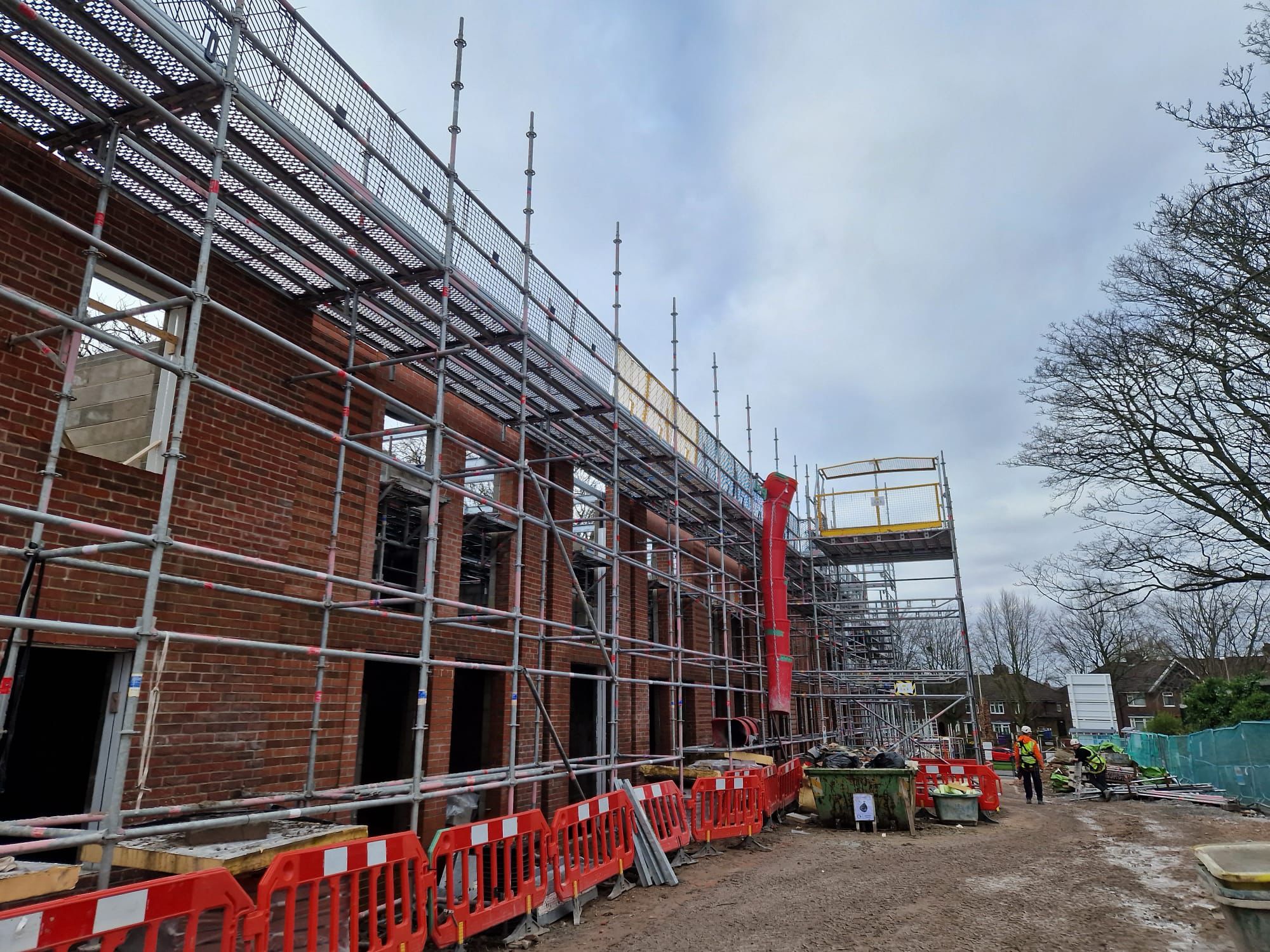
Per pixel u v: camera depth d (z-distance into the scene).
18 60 4.86
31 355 5.35
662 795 9.34
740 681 19.73
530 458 11.78
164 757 5.87
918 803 14.88
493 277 8.97
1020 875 9.18
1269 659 43.22
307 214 6.38
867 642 30.84
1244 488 14.01
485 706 10.84
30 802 6.30
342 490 7.97
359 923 5.02
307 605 6.61
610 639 12.69
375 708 10.81
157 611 5.96
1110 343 14.84
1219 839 12.27
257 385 7.12
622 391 12.22
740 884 8.51
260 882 4.21
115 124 5.36
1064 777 22.33
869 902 7.70
